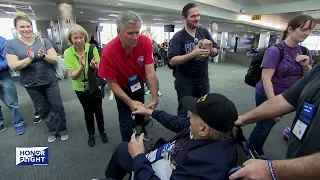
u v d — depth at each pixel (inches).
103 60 55.8
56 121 86.0
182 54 69.1
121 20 47.5
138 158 37.7
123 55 56.3
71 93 157.6
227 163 29.5
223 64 376.5
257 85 63.9
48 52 77.9
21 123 92.1
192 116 35.1
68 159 73.7
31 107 123.9
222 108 31.9
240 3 359.6
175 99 145.6
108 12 342.3
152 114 54.6
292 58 53.7
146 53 59.9
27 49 70.7
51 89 80.7
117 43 54.4
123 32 48.4
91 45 76.4
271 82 55.6
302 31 50.4
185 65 67.9
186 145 37.5
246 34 911.0
